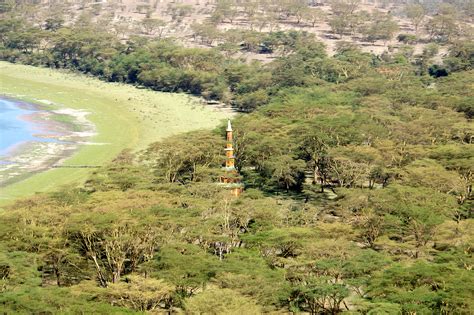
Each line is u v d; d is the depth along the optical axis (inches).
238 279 3794.3
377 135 7593.5
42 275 4377.5
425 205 5300.2
